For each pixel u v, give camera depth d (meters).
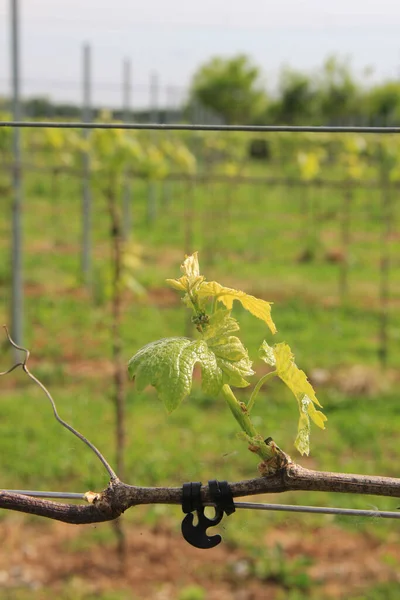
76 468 5.85
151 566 4.74
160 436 6.53
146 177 9.23
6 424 6.70
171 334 9.58
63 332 9.52
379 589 4.46
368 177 14.61
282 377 1.40
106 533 5.05
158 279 12.59
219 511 1.42
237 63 40.53
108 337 9.34
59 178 18.98
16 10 7.63
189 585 4.54
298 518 5.26
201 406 7.27
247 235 17.59
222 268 13.81
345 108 37.25
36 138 15.76
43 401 7.28
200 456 6.16
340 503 5.40
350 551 4.90
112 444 6.29
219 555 4.85
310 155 13.88
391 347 9.27
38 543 4.97
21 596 4.38
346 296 11.73
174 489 1.43
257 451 1.40
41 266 13.53
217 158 25.42
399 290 12.26
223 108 40.59
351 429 6.76
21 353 8.12
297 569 4.69
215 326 1.38
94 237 16.53
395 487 1.36
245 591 4.50
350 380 7.73
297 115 38.97
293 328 9.98
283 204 23.70
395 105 35.09
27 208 19.08
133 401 7.31
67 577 4.59
